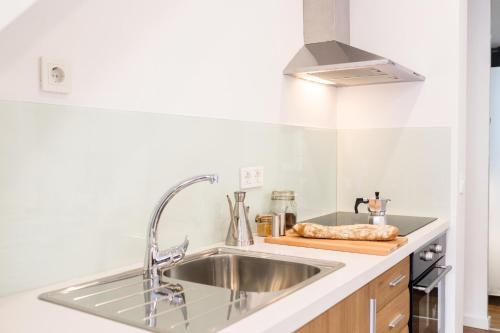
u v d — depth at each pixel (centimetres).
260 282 172
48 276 135
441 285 253
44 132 132
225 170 200
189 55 180
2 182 123
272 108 231
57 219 136
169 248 167
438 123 270
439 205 272
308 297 123
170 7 171
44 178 132
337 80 264
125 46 155
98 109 146
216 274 178
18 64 125
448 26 265
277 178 235
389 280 176
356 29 289
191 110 182
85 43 142
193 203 184
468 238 370
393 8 279
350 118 294
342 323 139
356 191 293
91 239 146
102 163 148
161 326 103
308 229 195
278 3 234
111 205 152
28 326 103
